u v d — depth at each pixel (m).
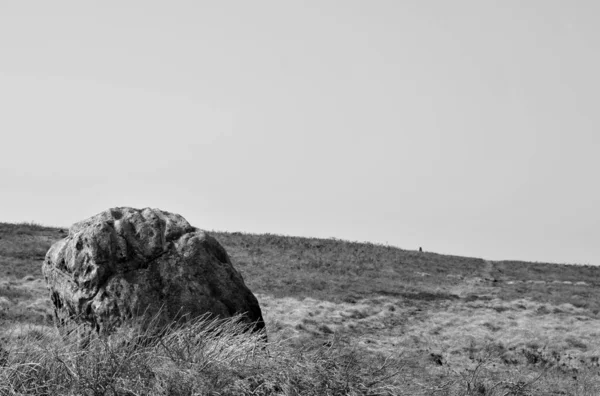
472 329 27.95
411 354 19.95
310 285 36.22
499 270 51.28
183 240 11.18
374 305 32.59
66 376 7.34
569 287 44.53
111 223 11.02
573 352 23.83
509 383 10.16
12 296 23.11
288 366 7.96
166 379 7.41
